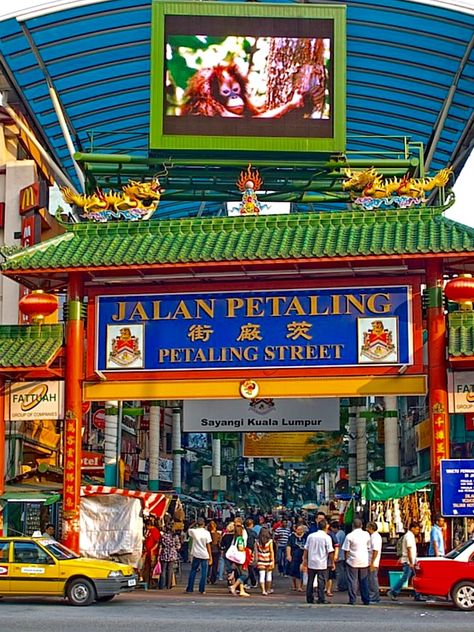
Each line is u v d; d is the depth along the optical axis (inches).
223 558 1258.6
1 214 1400.1
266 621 715.4
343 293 1000.9
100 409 1587.1
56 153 1561.3
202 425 1179.9
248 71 1101.7
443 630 659.4
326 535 926.4
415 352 980.6
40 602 884.6
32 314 1050.1
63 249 1035.9
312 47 1104.8
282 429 1178.6
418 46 1286.9
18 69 1315.2
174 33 1106.7
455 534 946.1
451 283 961.5
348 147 1557.6
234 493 3415.4
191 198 1153.4
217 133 1091.9
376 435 1881.2
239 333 1012.5
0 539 874.8
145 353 1026.7
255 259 973.2
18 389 1047.0
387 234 981.8
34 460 1520.7
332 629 663.1
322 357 993.5
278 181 1127.6
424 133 1503.4
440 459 947.3
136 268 999.6
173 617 746.2
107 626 674.8
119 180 1149.1
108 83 1373.0
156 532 1103.0
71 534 1008.2
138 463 2050.9
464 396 960.3
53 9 1187.3
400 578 938.7
